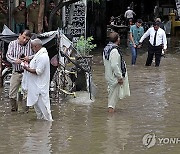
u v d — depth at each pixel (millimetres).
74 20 27375
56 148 11562
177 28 52000
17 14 26516
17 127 13461
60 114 15039
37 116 14438
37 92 14062
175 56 31984
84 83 18406
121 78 14992
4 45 17609
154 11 56250
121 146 11742
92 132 12953
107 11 53250
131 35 27031
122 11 55062
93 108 15945
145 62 28531
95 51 34625
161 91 18859
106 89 19250
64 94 17750
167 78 22125
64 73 17922
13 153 11188
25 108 15367
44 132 12953
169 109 15797
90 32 38750
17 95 15336
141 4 58594
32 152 11250
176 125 13758
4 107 16000
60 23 27234
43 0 21828
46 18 25125
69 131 13062
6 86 19312
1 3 25938
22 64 14078
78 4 27312
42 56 13930
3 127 13477
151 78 22062
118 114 15078
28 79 14164
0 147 11633
